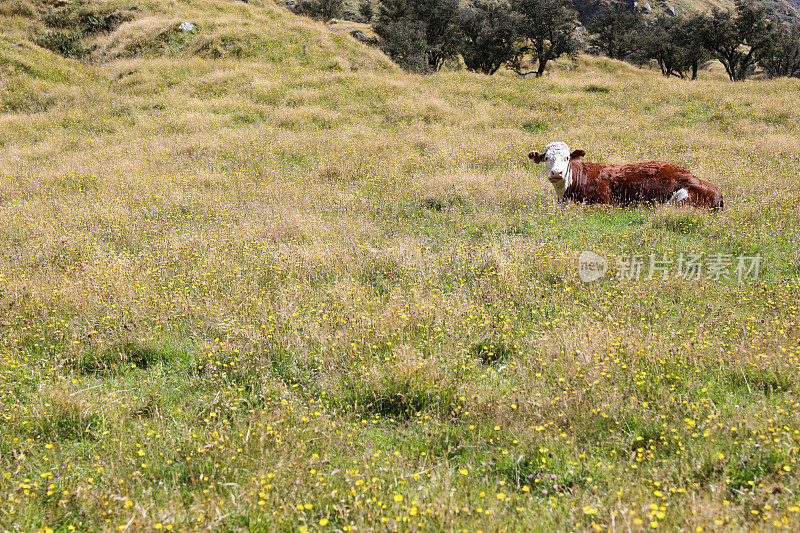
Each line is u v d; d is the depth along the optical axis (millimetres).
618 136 15539
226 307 6000
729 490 3221
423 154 13883
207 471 3627
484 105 20188
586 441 3787
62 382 4652
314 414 4117
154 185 11273
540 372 4594
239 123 17797
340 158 13117
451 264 7078
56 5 32000
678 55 47500
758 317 5379
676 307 5766
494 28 43281
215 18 29594
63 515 3260
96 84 22609
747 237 7570
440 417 4215
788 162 12000
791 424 3602
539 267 6715
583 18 123938
